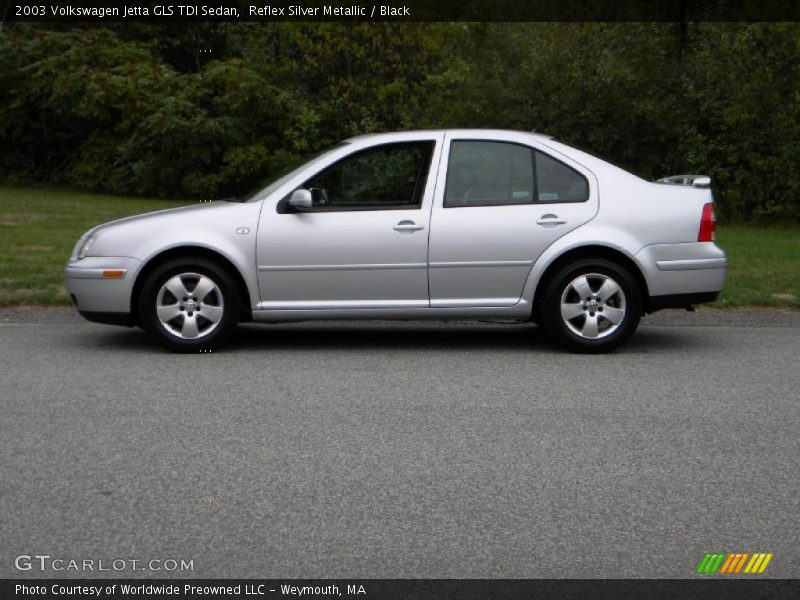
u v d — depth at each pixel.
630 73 21.98
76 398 7.10
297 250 8.66
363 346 9.21
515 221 8.72
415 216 8.71
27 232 16.19
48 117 28.88
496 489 5.29
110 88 26.30
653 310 8.95
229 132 25.61
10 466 5.60
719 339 9.63
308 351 8.94
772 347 9.22
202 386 7.51
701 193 8.98
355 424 6.49
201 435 6.21
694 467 5.67
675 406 7.02
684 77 22.91
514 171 8.85
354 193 8.80
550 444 6.09
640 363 8.47
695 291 8.89
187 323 8.68
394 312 8.76
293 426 6.43
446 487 5.32
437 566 4.34
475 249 8.70
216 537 4.64
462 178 8.83
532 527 4.78
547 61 22.50
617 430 6.40
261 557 4.43
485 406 6.98
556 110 22.12
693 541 4.62
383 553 4.48
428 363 8.44
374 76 25.81
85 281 8.71
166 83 26.23
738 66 22.02
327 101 26.23
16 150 28.94
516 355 8.80
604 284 8.76
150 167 25.97
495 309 8.78
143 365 8.23
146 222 8.75
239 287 8.81
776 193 21.88
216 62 27.02
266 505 5.04
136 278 8.67
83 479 5.40
